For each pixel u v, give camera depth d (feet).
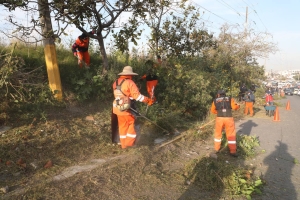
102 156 16.63
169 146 19.92
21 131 16.79
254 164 18.49
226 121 19.62
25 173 13.65
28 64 23.93
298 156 20.61
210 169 15.89
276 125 33.17
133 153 17.15
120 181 14.10
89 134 18.75
